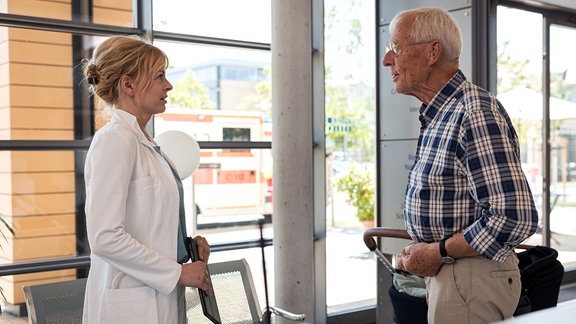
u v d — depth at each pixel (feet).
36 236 14.16
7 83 13.75
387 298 15.69
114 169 5.84
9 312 13.24
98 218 5.76
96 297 6.25
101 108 6.72
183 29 14.12
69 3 13.07
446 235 6.19
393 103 15.31
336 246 17.10
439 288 6.33
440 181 6.16
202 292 6.47
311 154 14.32
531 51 19.88
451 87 6.34
